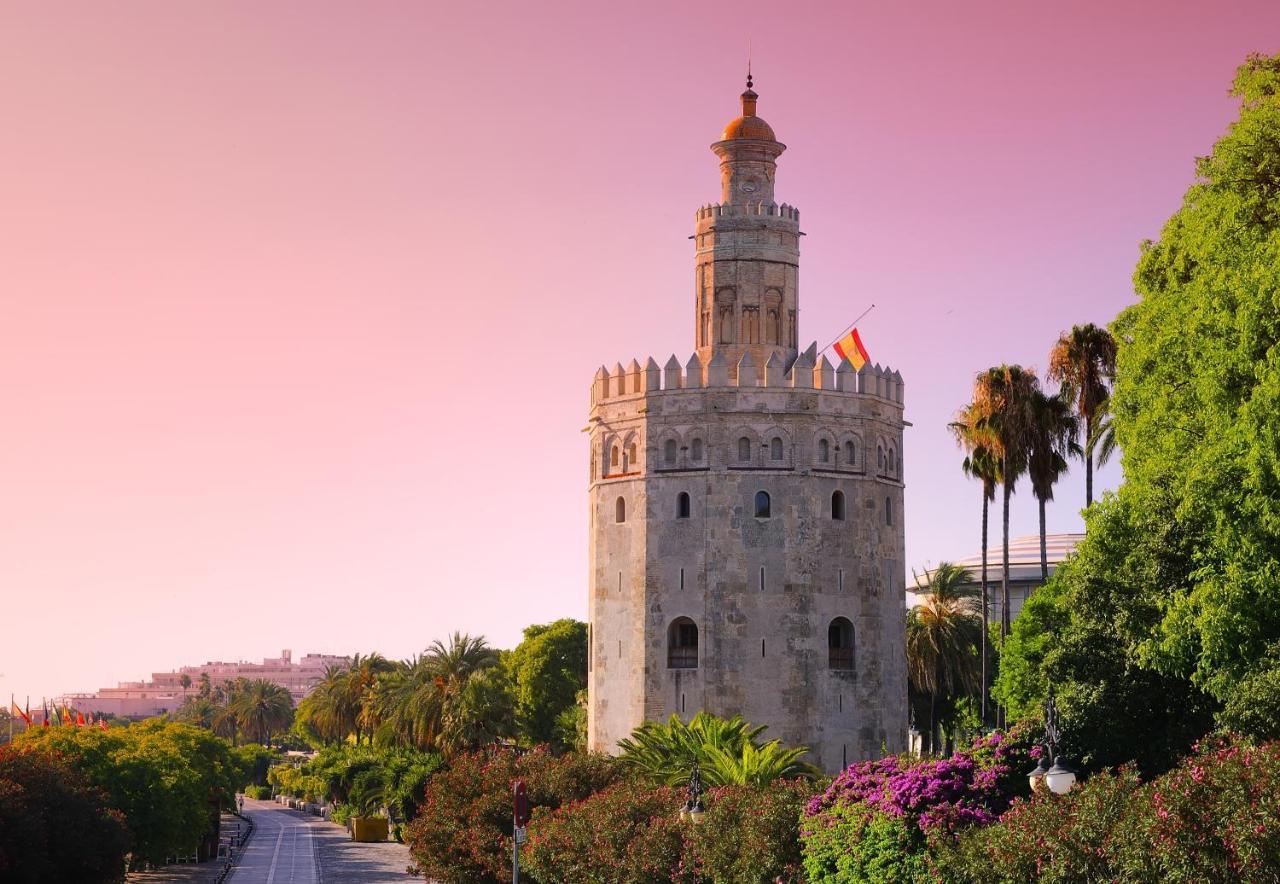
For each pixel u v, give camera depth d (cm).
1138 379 4994
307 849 12269
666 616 9206
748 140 9850
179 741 11731
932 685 10181
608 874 5278
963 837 3512
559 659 15075
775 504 9188
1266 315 4203
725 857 4678
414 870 9219
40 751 8050
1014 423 7469
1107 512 4750
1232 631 4056
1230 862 2672
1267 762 2797
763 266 9731
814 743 9025
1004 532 7662
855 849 3994
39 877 6103
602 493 9638
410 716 11519
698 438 9288
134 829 8938
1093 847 2959
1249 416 4075
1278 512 4041
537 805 6775
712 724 7156
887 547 9544
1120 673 4456
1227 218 4712
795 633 9081
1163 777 2967
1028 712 7000
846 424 9381
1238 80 5262
